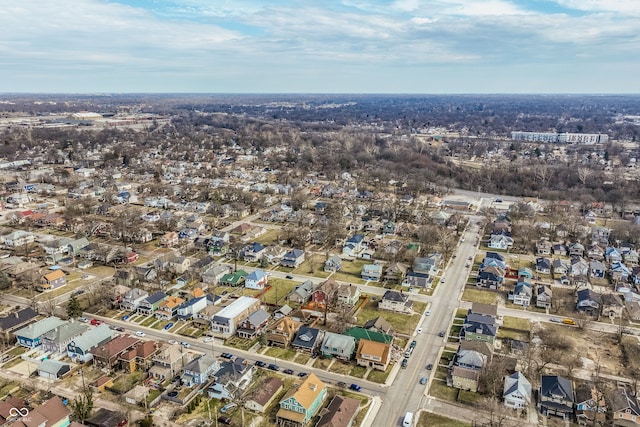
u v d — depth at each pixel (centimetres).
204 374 9112
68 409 7994
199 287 13500
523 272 14325
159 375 9238
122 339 10062
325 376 9400
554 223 19462
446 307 12538
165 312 11706
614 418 8025
